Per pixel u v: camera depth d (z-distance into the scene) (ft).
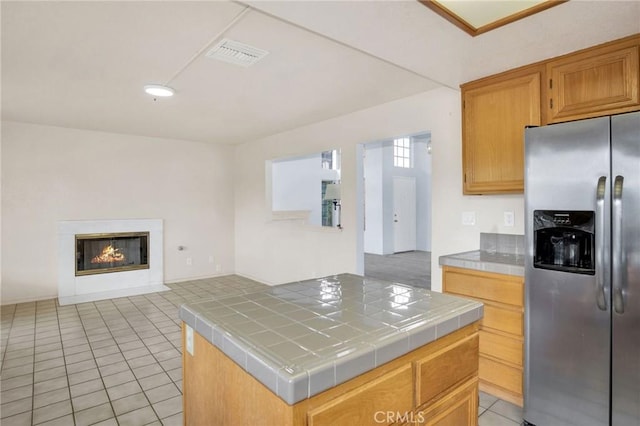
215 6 6.22
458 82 9.00
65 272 16.17
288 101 11.94
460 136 10.18
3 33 7.20
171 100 11.78
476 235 9.84
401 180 29.96
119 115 13.83
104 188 17.06
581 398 6.11
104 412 7.43
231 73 9.39
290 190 28.14
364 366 3.07
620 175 5.62
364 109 12.96
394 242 29.37
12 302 15.07
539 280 6.59
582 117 7.09
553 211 6.36
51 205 15.81
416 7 5.44
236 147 21.03
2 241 14.84
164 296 16.46
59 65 8.84
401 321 3.83
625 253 5.56
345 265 14.03
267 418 2.96
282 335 3.42
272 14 5.63
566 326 6.26
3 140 14.75
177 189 19.21
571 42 6.76
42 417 7.24
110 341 11.21
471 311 4.33
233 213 21.25
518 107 8.08
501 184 8.44
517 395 7.39
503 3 5.53
